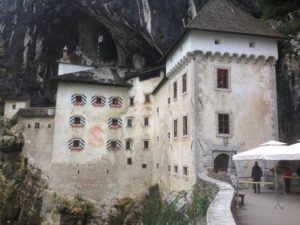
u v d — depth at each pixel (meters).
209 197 15.15
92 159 36.34
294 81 25.94
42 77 51.94
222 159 24.45
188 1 36.56
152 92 36.62
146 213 33.75
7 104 45.16
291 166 23.17
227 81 24.56
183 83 26.47
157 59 40.59
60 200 34.88
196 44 24.06
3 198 37.53
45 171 36.56
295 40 27.05
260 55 25.14
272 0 30.12
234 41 24.88
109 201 35.84
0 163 38.41
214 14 25.75
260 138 24.34
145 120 36.88
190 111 24.39
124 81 39.19
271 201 15.87
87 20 48.34
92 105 37.28
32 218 35.84
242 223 11.19
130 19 38.03
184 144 25.59
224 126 23.91
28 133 38.34
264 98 24.98
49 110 37.88
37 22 49.81
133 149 36.84
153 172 35.59
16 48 51.38
